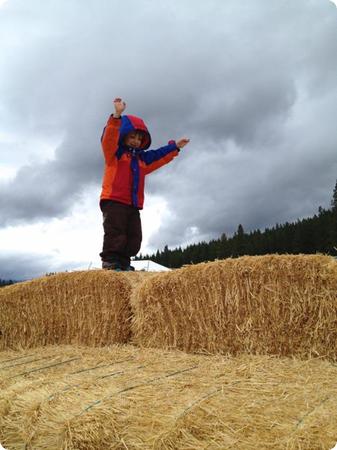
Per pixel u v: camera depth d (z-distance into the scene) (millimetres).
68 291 4355
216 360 2977
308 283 3086
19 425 2010
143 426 1707
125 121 5453
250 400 1890
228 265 3363
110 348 3713
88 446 1718
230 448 1503
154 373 2482
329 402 1838
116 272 4215
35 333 4520
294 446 1445
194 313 3502
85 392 2102
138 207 5285
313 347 3035
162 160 5719
